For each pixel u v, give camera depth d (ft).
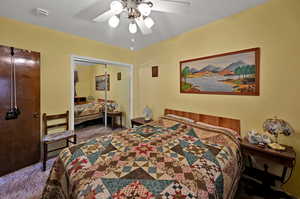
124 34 8.40
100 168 3.50
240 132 6.18
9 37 6.31
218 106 6.88
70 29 7.64
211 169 3.55
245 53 5.92
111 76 12.07
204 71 7.32
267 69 5.40
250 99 5.87
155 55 10.09
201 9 5.83
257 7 5.56
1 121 6.03
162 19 6.66
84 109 11.94
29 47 6.87
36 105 7.10
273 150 4.61
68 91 8.33
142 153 4.28
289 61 4.93
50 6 5.53
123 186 2.86
